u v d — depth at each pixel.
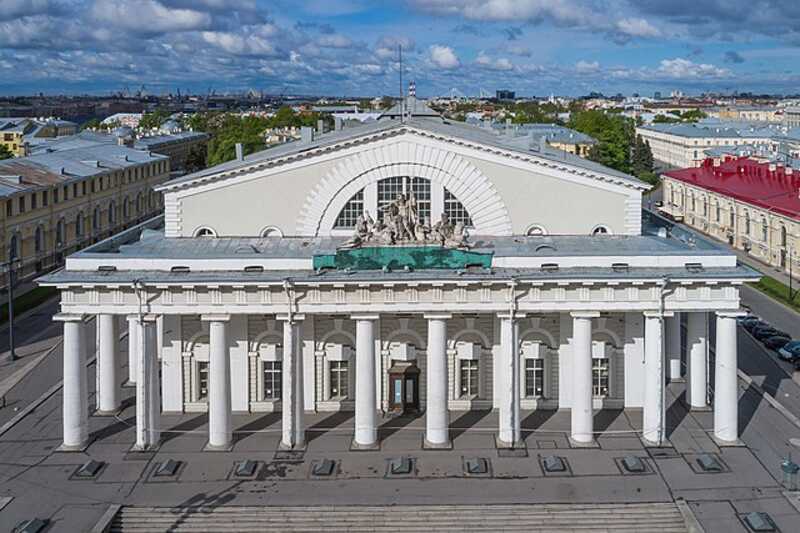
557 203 72.19
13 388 83.69
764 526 52.03
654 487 57.41
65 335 63.66
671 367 79.50
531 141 85.69
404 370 70.56
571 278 62.03
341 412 71.06
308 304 62.88
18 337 104.75
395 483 58.00
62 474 60.09
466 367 71.44
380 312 62.97
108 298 63.12
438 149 71.56
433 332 63.09
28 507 55.56
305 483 58.16
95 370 86.50
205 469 60.53
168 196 73.06
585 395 63.62
